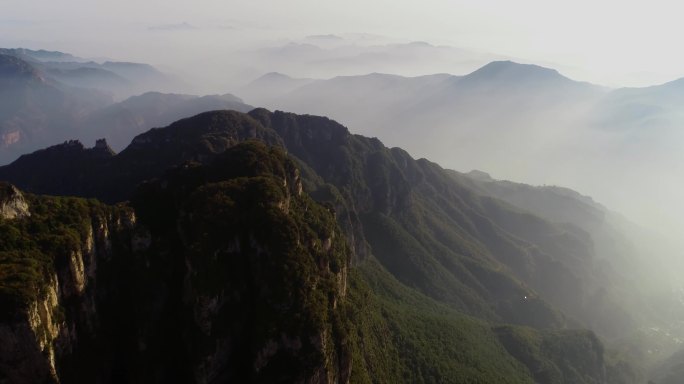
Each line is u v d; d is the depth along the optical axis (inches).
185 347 3420.3
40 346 2706.7
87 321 3213.6
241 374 3403.1
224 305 3486.7
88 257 3309.5
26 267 2802.7
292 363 3260.3
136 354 3403.1
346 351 3646.7
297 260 3641.7
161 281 3671.3
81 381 3031.5
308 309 3432.6
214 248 3560.5
